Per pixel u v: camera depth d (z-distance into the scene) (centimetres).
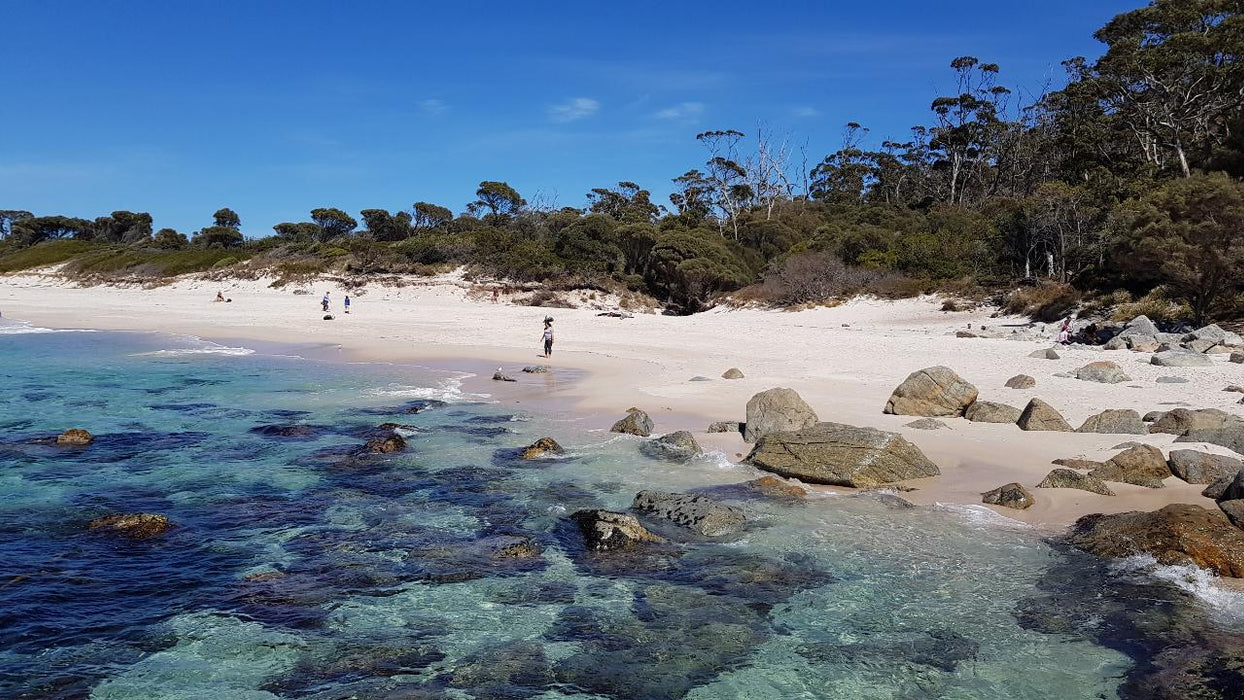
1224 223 2652
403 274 6719
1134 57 4303
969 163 8519
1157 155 4884
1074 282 3812
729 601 852
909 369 2292
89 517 1121
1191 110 4475
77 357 2930
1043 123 7438
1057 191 4438
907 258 5081
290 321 4450
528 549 986
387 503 1186
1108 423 1442
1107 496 1100
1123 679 679
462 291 6288
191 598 863
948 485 1203
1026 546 966
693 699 671
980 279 4512
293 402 1991
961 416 1628
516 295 6091
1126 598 815
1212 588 816
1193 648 715
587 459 1409
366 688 690
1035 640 751
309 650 755
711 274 5750
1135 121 4816
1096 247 3844
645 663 730
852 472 1223
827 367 2397
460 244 6944
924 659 727
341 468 1370
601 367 2581
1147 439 1359
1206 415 1391
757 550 984
